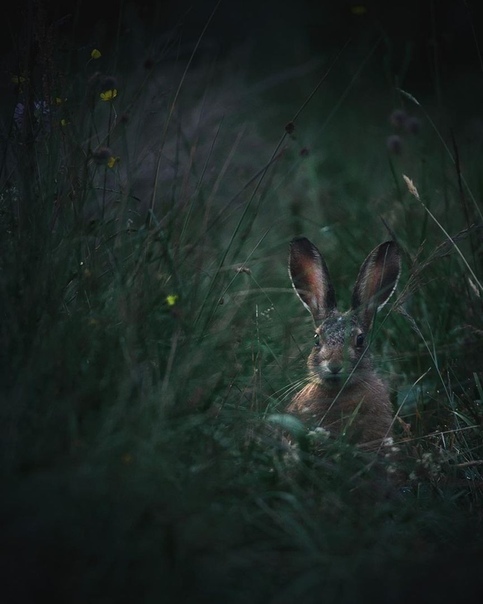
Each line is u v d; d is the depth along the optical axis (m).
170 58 17.92
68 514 6.32
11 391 7.26
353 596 6.62
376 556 7.17
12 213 9.12
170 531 6.54
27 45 9.66
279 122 20.16
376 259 11.32
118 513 6.52
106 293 8.90
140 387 7.71
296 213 14.48
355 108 22.14
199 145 14.73
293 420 8.60
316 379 10.48
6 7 11.45
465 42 24.91
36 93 9.79
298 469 8.24
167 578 6.35
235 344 9.88
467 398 10.38
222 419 8.51
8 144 10.15
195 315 9.49
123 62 13.71
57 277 8.55
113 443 6.96
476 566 7.15
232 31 25.38
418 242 12.75
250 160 16.23
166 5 24.14
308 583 6.66
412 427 10.52
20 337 7.78
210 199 10.84
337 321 10.77
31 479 6.47
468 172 15.44
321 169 17.67
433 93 24.28
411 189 11.11
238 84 19.00
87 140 10.10
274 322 11.70
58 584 6.14
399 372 11.70
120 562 6.34
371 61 24.31
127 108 10.73
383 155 17.98
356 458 8.91
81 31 18.94
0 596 6.04
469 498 9.27
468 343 11.42
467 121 20.78
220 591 6.43
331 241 14.12
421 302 12.13
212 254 11.38
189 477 7.31
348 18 25.89
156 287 9.01
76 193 9.45
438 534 8.16
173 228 10.44
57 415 7.17
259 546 7.04
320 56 24.09
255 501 7.59
